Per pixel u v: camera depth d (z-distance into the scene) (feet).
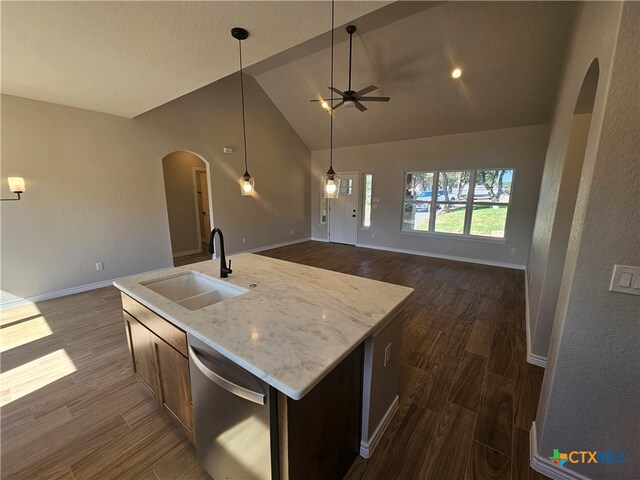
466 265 17.44
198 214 21.25
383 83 15.12
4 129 10.43
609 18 3.86
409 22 11.55
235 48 7.48
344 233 24.02
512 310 10.81
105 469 4.64
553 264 7.02
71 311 10.61
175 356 4.53
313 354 3.31
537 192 15.71
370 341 4.34
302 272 6.61
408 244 20.75
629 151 3.37
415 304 11.38
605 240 3.64
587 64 5.42
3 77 8.88
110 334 8.91
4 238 10.71
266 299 4.97
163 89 10.04
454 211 18.65
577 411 4.16
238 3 5.73
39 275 11.58
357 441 4.73
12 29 6.25
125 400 6.13
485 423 5.53
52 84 9.50
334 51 13.99
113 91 10.21
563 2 9.66
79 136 12.19
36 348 8.12
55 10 5.68
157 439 5.18
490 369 7.22
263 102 19.94
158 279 6.20
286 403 3.00
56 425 5.48
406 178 20.30
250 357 3.22
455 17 10.96
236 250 19.45
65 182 11.96
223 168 17.94
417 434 5.28
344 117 19.24
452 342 8.51
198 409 4.16
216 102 17.13
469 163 17.53
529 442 5.10
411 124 17.95
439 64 13.16
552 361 4.51
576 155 6.66
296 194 23.95
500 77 13.07
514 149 16.06
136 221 14.28
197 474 4.57
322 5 5.85
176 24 6.36
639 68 3.22
